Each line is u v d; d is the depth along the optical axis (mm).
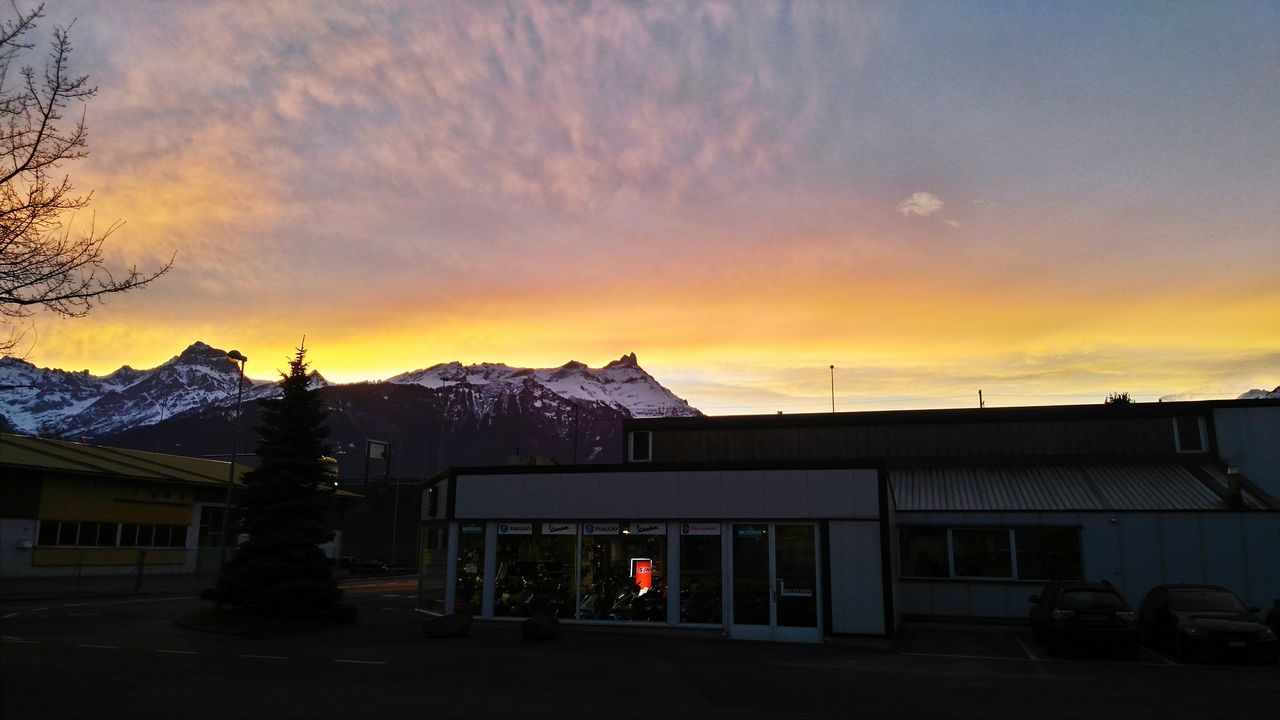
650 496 22672
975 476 29703
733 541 21953
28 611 26953
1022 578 25438
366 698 12125
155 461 55781
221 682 13273
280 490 23641
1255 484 28375
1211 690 14234
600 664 16344
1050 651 19000
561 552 23047
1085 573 24922
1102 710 12211
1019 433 31297
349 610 23969
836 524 21391
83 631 20828
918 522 26469
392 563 71500
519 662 16422
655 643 20141
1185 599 19672
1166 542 24609
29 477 42812
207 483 52844
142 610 27750
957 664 17422
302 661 16000
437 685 13430
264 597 22500
